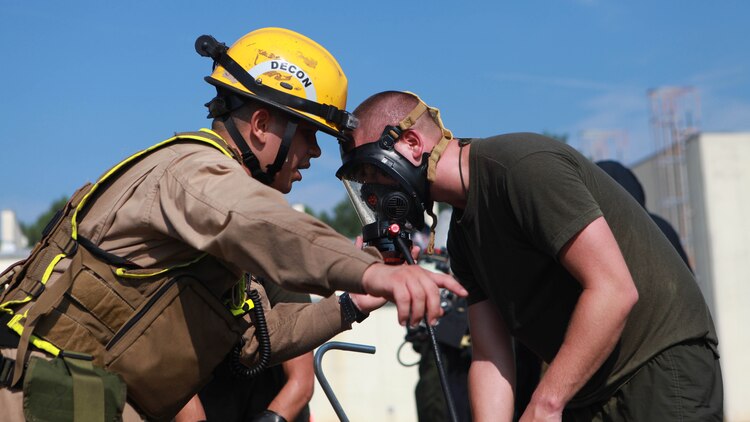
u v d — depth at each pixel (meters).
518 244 2.93
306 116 2.76
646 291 2.92
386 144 3.02
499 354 3.35
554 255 2.77
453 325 5.53
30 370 2.32
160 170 2.43
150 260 2.46
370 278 2.11
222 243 2.21
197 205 2.26
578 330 2.71
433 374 5.68
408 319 2.08
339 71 2.91
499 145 2.89
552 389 2.73
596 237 2.71
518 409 5.16
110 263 2.45
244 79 2.74
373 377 11.72
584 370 2.71
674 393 2.88
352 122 2.90
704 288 18.53
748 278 18.12
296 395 3.77
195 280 2.49
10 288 2.53
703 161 18.50
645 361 2.90
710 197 18.41
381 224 3.00
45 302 2.42
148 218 2.40
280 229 2.16
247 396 3.83
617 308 2.68
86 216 2.52
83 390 2.37
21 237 19.97
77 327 2.43
